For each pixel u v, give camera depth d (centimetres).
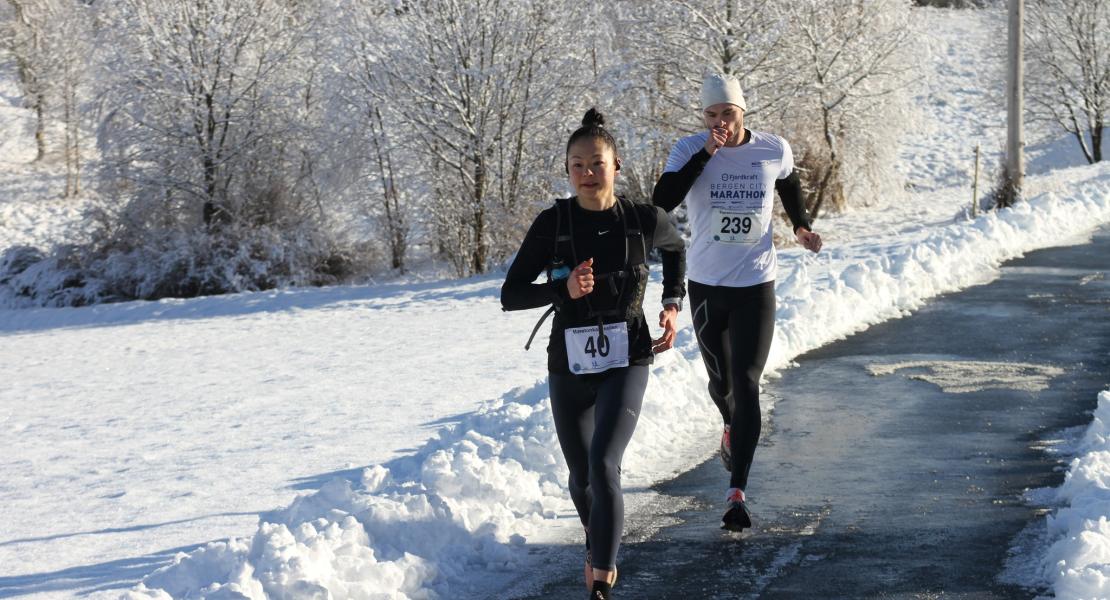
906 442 623
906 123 2820
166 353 1450
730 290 506
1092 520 428
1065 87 4044
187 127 2688
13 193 4131
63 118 4338
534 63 2291
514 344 1177
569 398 416
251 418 849
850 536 470
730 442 490
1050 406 693
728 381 527
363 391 938
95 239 2725
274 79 2744
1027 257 1427
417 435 717
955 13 5875
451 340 1264
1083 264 1352
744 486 478
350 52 2348
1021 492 521
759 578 425
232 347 1443
